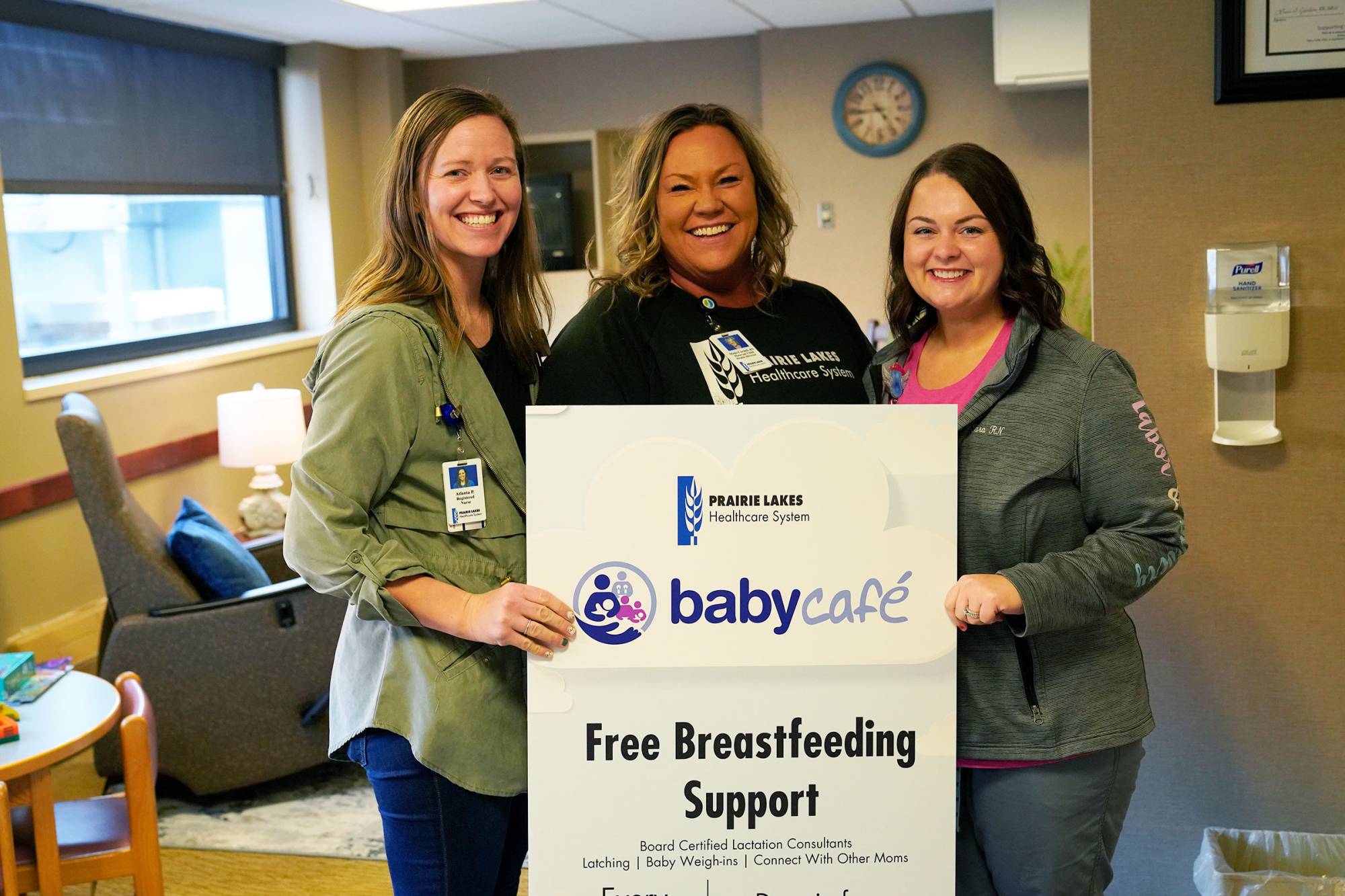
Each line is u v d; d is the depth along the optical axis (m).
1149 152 2.40
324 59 7.42
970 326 1.83
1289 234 2.36
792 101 7.92
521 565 1.83
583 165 8.76
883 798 1.70
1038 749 1.74
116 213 6.01
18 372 4.85
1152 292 2.43
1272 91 2.31
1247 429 2.41
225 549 3.78
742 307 2.07
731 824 1.70
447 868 1.79
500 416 1.82
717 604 1.67
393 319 1.74
